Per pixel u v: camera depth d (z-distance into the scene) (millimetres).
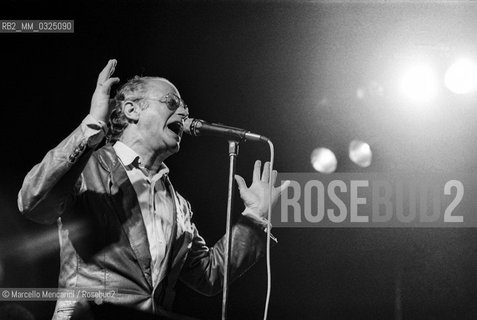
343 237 5375
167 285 3432
